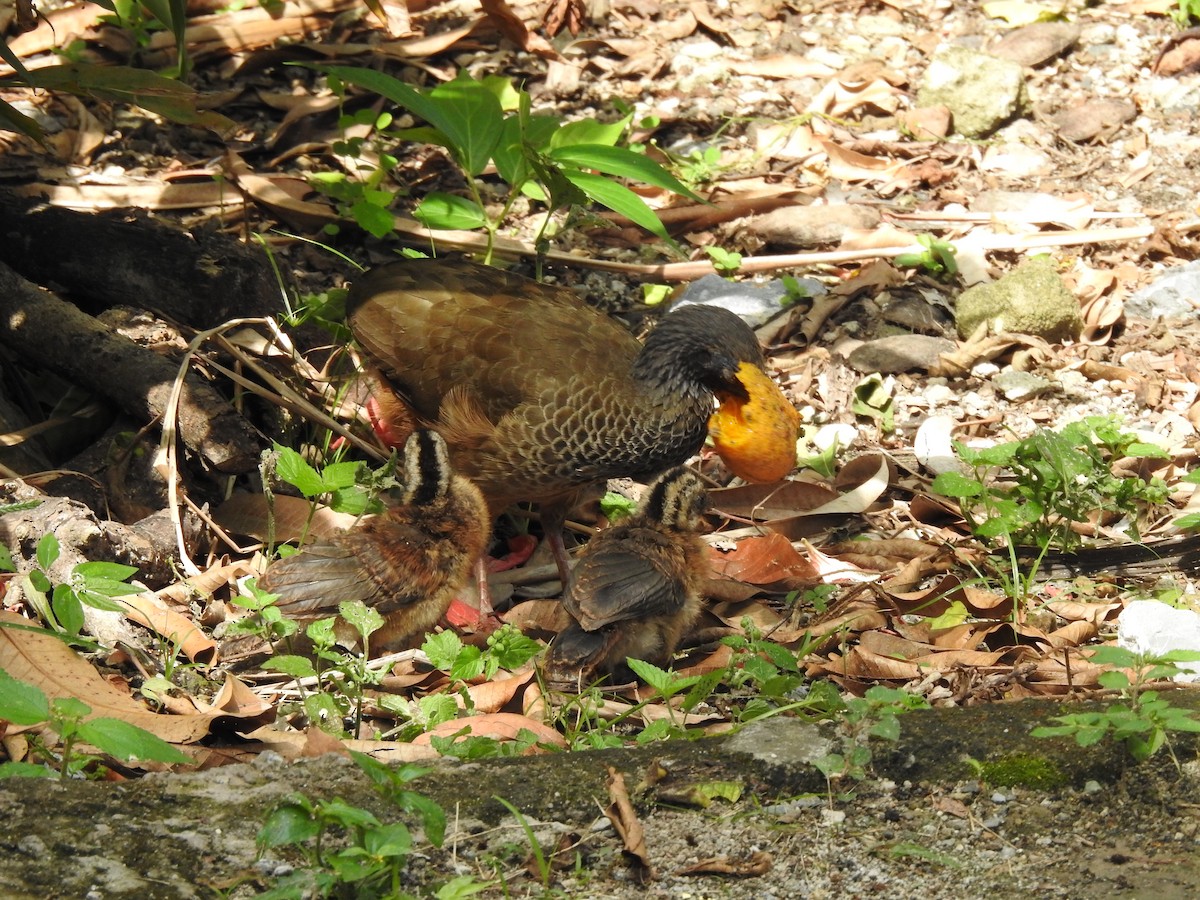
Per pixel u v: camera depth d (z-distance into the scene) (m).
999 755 7.25
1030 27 19.02
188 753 8.03
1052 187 16.84
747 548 11.00
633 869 6.58
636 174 12.63
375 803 6.70
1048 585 10.87
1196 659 7.28
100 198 14.51
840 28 19.27
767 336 14.28
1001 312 14.35
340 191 14.73
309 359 12.59
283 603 9.36
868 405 13.61
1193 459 12.71
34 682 8.23
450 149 14.04
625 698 9.45
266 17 17.41
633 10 19.09
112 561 9.95
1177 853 6.73
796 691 9.37
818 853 6.73
